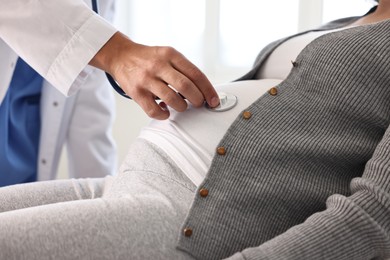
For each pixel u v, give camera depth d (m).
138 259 0.89
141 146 1.12
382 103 1.00
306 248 0.85
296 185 0.97
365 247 0.88
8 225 0.88
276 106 1.04
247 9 2.48
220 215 0.95
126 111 2.55
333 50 1.04
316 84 1.04
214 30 2.46
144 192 1.01
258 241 0.95
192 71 1.12
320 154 0.98
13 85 1.94
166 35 2.50
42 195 1.17
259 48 2.50
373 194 0.89
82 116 2.04
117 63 1.24
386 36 1.03
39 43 1.39
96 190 1.21
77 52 1.35
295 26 2.48
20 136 1.99
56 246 0.87
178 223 0.95
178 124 1.10
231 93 1.15
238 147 0.99
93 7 1.47
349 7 2.46
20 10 1.40
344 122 1.01
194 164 1.03
